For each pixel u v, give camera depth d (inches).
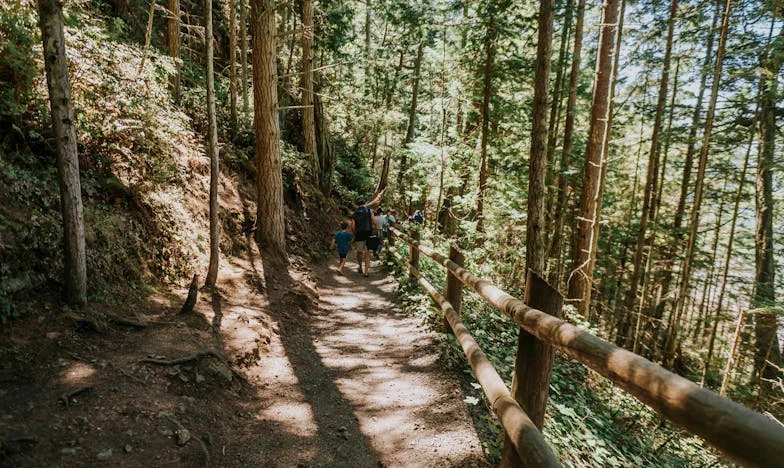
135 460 106.5
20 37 194.2
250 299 245.6
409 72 1030.4
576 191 584.4
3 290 141.7
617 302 701.9
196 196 295.3
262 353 191.2
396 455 130.3
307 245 434.3
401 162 943.0
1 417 106.0
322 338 230.5
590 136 457.4
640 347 560.4
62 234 174.2
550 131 490.6
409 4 608.4
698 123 438.3
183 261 242.2
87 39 246.8
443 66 523.5
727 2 356.8
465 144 525.0
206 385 148.7
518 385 87.7
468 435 140.3
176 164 284.8
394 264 410.6
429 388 173.0
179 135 297.7
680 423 35.7
